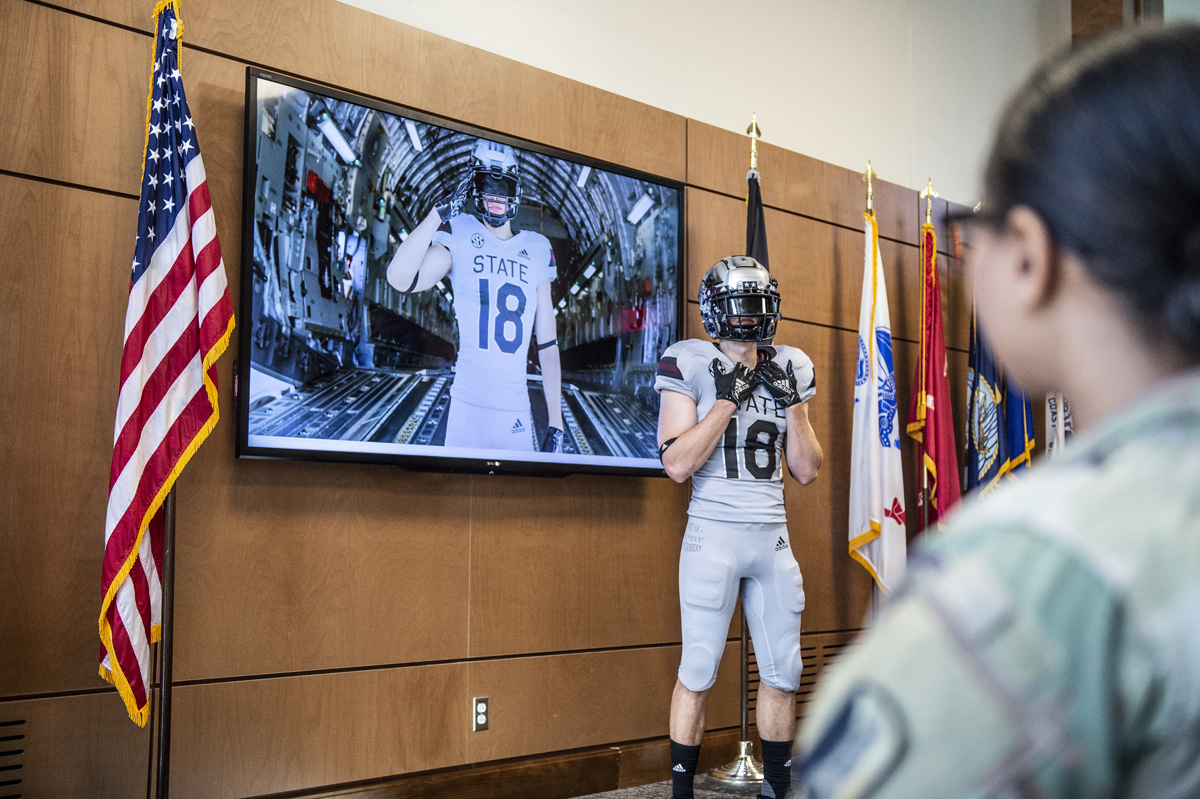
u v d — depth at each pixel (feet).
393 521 9.95
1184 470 1.08
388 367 9.86
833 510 13.73
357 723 9.52
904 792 0.98
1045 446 16.37
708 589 9.14
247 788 8.86
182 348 8.11
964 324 16.15
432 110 10.65
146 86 8.94
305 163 9.46
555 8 12.19
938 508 13.88
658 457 11.85
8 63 8.29
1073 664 0.97
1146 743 0.99
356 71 10.16
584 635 11.20
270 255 9.16
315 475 9.52
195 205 8.26
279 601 9.19
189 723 8.61
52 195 8.41
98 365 8.52
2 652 7.89
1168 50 1.25
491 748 10.37
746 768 11.45
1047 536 1.04
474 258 10.56
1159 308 1.23
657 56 13.16
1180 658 0.96
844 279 14.37
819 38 15.25
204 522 8.86
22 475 8.09
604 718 11.26
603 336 11.51
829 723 1.08
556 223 11.23
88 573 8.30
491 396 10.53
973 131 17.39
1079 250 1.28
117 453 7.77
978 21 17.84
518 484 10.87
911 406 15.07
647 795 10.82
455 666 10.21
